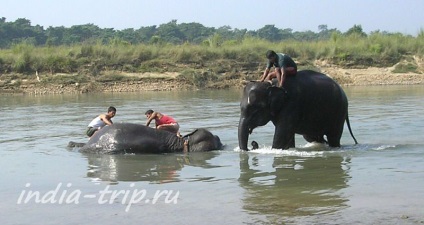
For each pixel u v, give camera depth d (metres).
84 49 41.28
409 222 8.34
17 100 32.53
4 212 9.41
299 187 10.62
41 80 37.88
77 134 18.52
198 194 10.26
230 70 40.59
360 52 43.91
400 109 23.62
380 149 14.52
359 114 22.27
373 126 18.84
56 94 36.19
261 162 13.16
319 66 42.75
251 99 14.26
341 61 42.97
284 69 14.46
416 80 40.62
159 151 14.71
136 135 14.79
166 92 36.34
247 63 41.47
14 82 37.59
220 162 13.30
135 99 31.48
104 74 39.09
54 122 21.91
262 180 11.30
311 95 14.58
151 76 39.03
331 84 14.93
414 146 14.86
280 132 14.48
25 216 9.18
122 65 40.16
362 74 41.56
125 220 8.85
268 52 14.62
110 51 41.16
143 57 41.19
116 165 13.15
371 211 8.92
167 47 43.47
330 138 15.12
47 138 17.70
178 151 14.79
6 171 12.54
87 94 35.88
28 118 23.39
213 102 28.88
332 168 12.25
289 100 14.41
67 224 8.73
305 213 8.94
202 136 14.97
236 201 9.75
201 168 12.65
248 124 14.36
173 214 9.08
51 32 96.56
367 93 32.56
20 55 39.75
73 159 13.96
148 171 12.41
